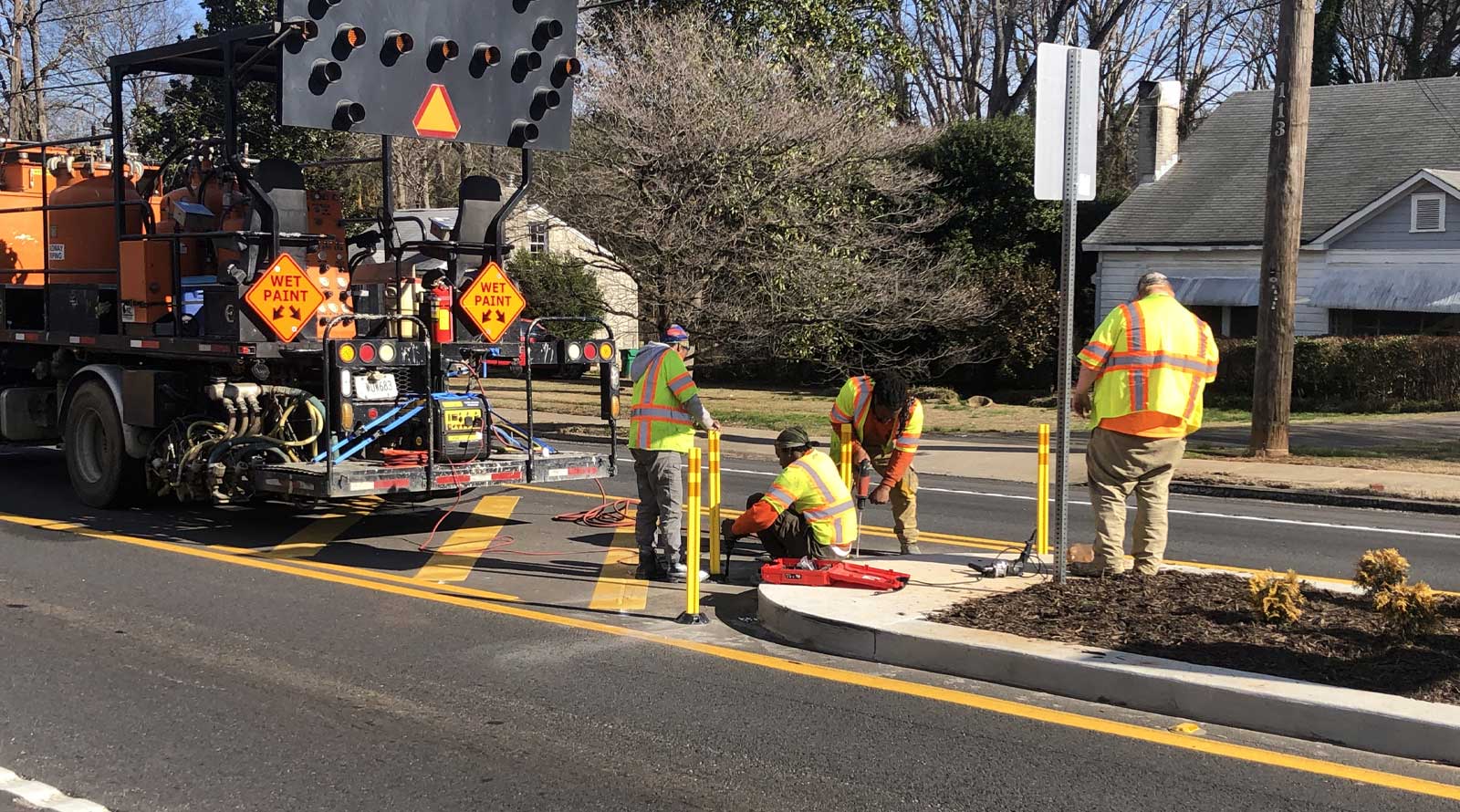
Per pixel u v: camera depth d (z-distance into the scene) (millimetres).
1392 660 5648
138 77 11477
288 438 9828
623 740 5270
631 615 7441
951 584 7398
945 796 4641
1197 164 30578
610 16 23734
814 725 5434
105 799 4648
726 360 21203
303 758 5066
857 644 6484
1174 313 7160
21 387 12273
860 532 10578
